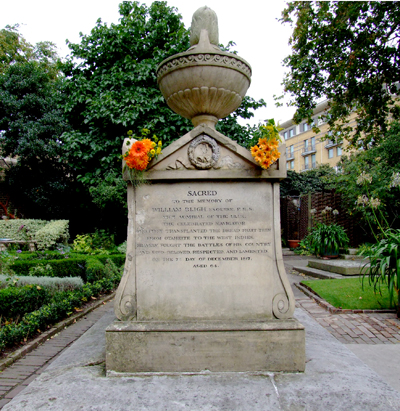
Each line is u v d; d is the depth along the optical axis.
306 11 9.51
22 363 3.77
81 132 12.58
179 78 3.22
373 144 12.05
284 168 3.04
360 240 12.17
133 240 3.06
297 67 10.53
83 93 11.95
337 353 3.27
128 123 11.16
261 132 3.03
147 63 11.37
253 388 2.55
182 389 2.55
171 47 11.16
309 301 6.12
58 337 4.70
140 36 12.02
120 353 2.82
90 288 6.97
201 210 3.08
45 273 7.33
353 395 2.44
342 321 4.89
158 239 3.06
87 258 8.84
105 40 11.68
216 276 3.04
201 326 2.86
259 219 3.09
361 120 11.78
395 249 4.68
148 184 3.09
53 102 16.20
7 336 4.07
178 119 11.02
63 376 2.78
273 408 2.29
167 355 2.82
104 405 2.34
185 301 3.02
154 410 2.28
